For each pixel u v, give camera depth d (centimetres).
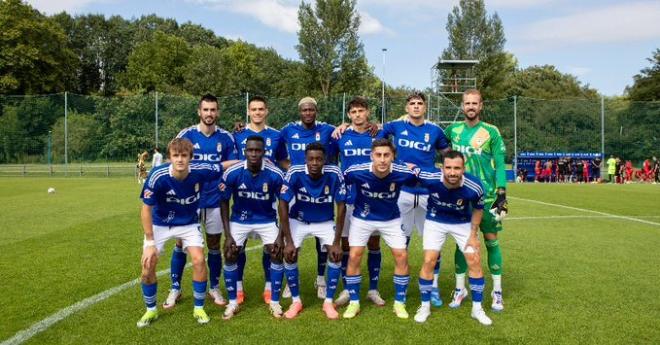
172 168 407
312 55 4175
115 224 905
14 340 371
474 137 487
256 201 448
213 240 483
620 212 1141
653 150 2730
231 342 369
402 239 443
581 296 488
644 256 667
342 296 480
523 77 5931
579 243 758
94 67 6675
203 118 519
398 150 521
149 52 5688
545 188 1938
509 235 827
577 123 2745
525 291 506
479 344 367
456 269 472
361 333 389
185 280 551
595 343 370
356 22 4181
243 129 564
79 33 6575
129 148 2555
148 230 408
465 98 487
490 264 468
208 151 528
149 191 405
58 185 1856
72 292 492
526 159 2552
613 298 481
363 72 4331
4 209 1116
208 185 477
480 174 484
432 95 2859
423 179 430
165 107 2583
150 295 410
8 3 4103
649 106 2745
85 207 1155
